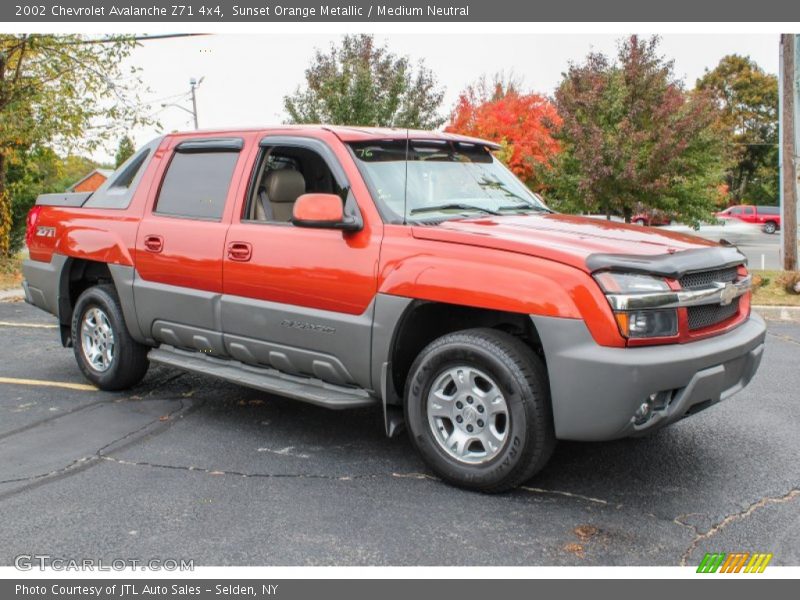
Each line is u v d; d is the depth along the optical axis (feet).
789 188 40.75
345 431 16.44
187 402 18.62
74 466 14.32
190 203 17.11
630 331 11.57
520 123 76.48
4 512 12.30
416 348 14.21
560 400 11.82
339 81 53.31
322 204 13.44
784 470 13.96
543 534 11.44
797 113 39.93
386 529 11.63
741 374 13.43
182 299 16.72
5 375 21.39
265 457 14.80
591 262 11.69
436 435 13.26
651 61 49.67
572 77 50.70
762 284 38.63
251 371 16.12
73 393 19.48
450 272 12.67
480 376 12.70
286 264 14.76
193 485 13.38
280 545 11.14
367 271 13.66
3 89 42.06
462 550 10.96
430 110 55.52
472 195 15.47
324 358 14.47
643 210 49.93
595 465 14.21
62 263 19.72
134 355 18.80
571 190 52.42
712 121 51.70
